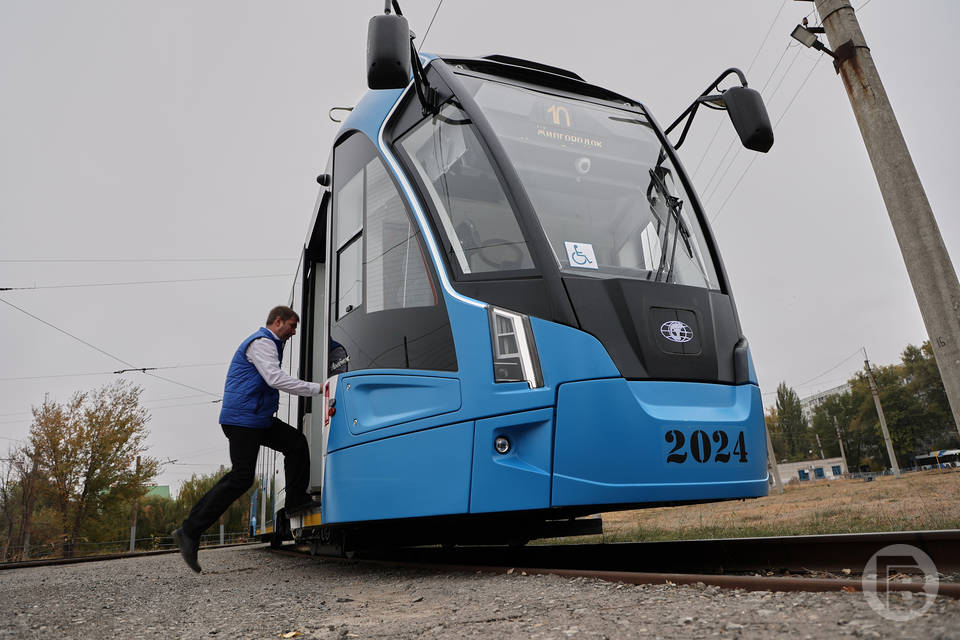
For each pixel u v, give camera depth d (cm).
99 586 504
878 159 645
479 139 465
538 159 482
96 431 2828
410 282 458
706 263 497
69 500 2756
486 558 568
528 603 272
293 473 559
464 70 517
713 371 432
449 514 398
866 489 1895
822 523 641
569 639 199
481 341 409
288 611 317
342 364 500
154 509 4581
